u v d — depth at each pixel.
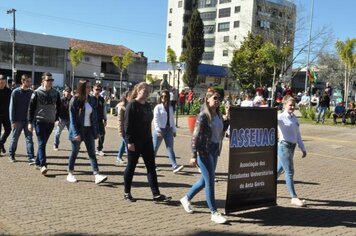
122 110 9.75
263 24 68.75
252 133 6.79
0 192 7.52
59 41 65.12
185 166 11.09
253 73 58.47
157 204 7.20
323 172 11.15
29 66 63.06
